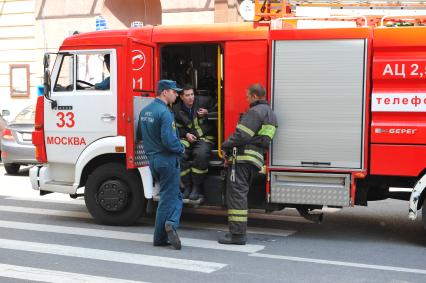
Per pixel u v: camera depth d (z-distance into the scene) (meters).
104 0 16.67
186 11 15.60
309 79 6.05
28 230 6.70
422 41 5.65
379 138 5.84
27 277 4.82
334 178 6.07
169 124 5.58
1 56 18.34
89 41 6.72
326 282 4.73
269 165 6.23
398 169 5.81
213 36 6.45
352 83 5.92
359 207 8.45
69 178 7.15
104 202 6.87
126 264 5.25
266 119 5.85
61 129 6.93
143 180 6.63
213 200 6.57
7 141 11.34
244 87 6.32
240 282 4.70
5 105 18.42
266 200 6.35
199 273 4.96
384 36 5.78
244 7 6.69
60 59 6.92
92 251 5.72
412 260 5.49
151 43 6.71
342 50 5.94
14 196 9.21
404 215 7.85
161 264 5.25
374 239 6.40
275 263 5.32
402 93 5.73
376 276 4.92
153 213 7.79
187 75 7.16
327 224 7.24
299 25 6.45
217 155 6.70
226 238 6.09
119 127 6.62
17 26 18.08
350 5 6.75
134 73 6.49
